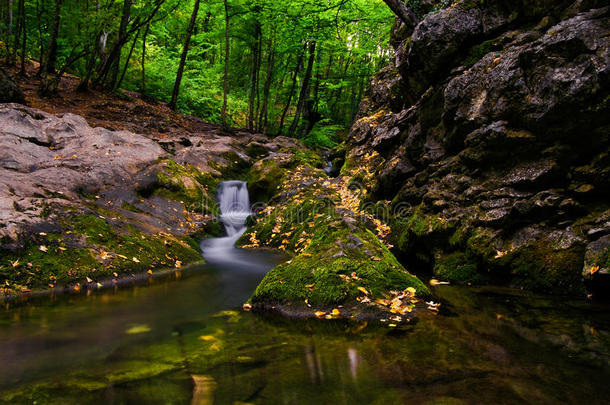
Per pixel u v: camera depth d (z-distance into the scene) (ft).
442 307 11.30
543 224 14.32
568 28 13.70
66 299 11.86
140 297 12.53
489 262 14.87
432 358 7.46
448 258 16.79
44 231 14.35
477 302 11.97
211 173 34.30
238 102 72.79
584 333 8.97
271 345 8.27
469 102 17.78
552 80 13.91
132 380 6.57
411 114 25.34
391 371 6.84
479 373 6.74
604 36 12.86
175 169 28.09
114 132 29.68
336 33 56.59
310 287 11.38
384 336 8.76
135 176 24.35
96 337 8.88
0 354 7.76
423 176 21.11
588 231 12.98
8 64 44.11
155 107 51.98
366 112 40.78
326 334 8.96
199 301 12.37
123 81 62.18
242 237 25.57
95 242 15.40
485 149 16.58
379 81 38.75
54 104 38.42
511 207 14.97
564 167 14.16
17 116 25.04
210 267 18.06
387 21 44.78
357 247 13.24
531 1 17.29
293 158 35.29
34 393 6.09
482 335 8.81
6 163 19.61
